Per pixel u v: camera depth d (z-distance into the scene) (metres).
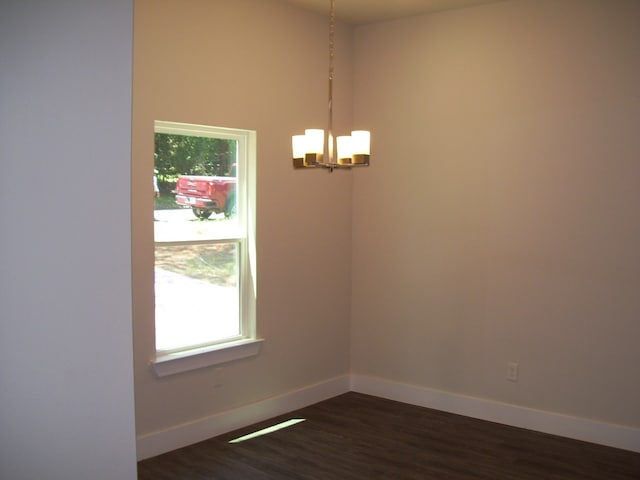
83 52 1.37
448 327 4.44
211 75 3.73
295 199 4.38
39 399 1.35
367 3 4.17
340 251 4.81
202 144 3.86
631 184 3.67
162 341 3.71
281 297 4.32
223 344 3.97
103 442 1.42
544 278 4.00
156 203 3.63
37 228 1.33
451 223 4.39
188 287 3.83
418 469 3.44
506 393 4.19
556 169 3.93
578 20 3.80
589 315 3.84
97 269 1.40
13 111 1.30
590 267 3.83
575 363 3.91
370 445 3.79
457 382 4.41
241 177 4.09
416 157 4.53
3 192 1.30
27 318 1.33
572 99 3.85
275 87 4.15
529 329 4.08
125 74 1.41
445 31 4.34
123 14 1.40
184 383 3.71
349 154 3.07
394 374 4.74
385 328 4.77
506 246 4.14
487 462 3.55
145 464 3.45
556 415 3.98
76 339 1.38
